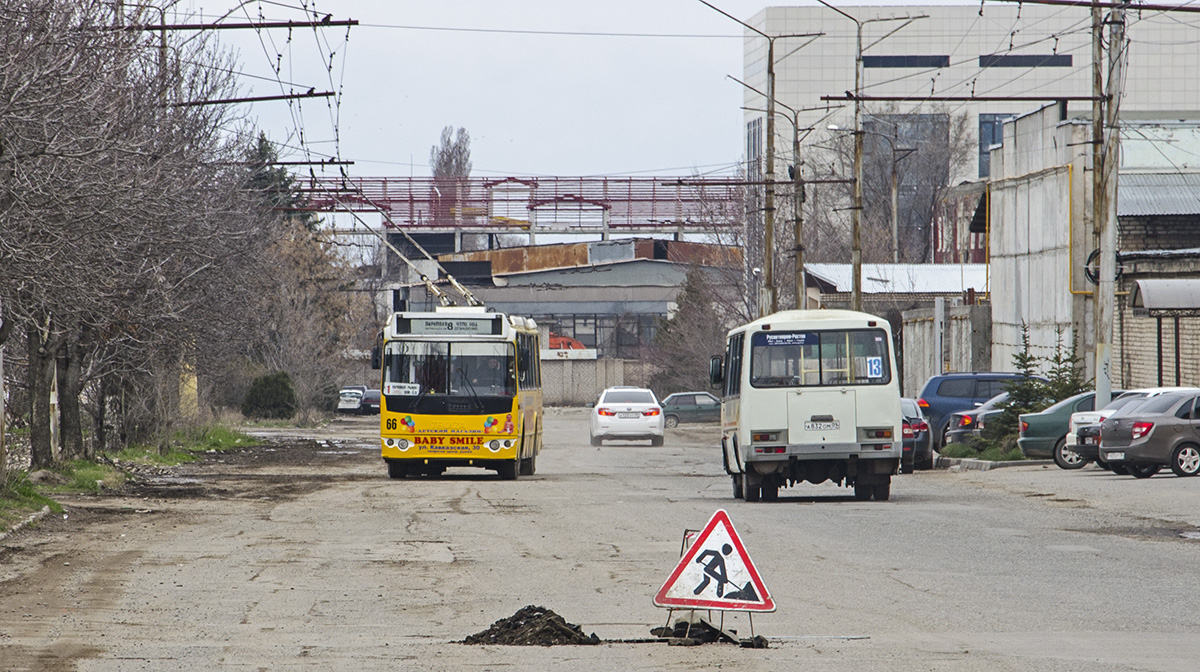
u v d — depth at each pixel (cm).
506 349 6056
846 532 3747
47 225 3675
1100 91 6931
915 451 7044
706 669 1872
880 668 1869
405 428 5997
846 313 4847
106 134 3966
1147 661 1908
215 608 2459
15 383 6141
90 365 6109
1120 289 8694
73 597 2578
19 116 3359
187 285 6069
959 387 8400
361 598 2588
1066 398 7025
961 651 2005
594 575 2908
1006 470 6600
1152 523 3934
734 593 2125
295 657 1983
